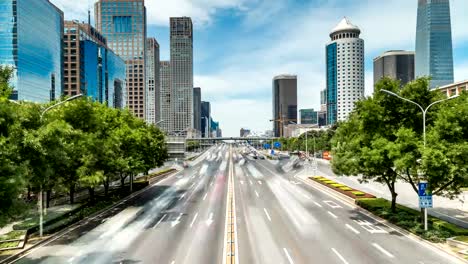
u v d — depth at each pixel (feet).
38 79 400.26
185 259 63.52
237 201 125.59
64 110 96.58
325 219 95.25
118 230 85.66
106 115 127.75
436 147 70.90
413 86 85.76
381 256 64.13
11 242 72.95
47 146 66.59
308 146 388.57
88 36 555.28
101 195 139.54
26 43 374.84
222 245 71.92
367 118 89.56
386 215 92.89
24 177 55.11
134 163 129.80
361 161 91.97
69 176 96.02
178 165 315.58
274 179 197.88
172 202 125.90
